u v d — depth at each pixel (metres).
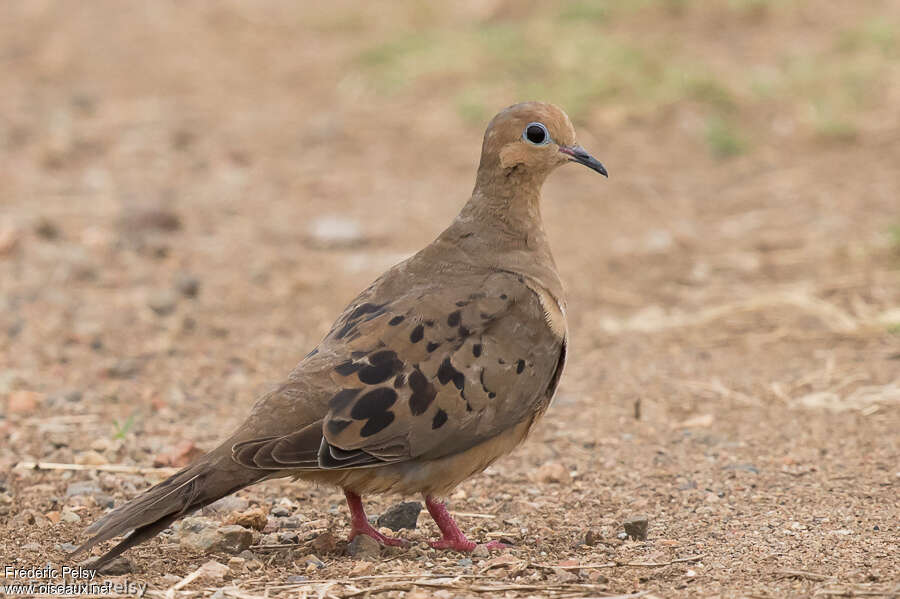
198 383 17.56
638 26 34.94
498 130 12.33
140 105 33.22
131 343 19.14
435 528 12.62
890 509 12.75
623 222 24.86
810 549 11.62
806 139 28.27
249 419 10.77
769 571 11.02
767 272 21.77
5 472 13.95
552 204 26.03
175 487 10.21
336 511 13.18
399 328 11.17
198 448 14.52
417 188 27.09
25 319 19.94
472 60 32.72
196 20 41.44
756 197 25.62
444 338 11.23
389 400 10.81
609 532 12.41
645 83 30.48
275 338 19.59
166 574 11.05
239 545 11.73
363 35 37.62
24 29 41.34
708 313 19.95
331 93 33.34
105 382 17.48
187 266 22.92
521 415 11.55
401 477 11.15
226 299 21.27
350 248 23.98
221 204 26.41
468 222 12.40
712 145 27.88
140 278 22.12
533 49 32.56
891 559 11.27
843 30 33.94
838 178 26.12
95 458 14.37
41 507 12.98
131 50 38.50
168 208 25.06
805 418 15.80
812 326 19.30
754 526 12.41
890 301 19.97
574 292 21.44
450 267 12.13
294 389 10.80
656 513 12.99
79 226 24.86
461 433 11.12
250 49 37.78
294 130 30.98
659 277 21.95
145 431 15.52
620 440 15.31
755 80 30.69
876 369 17.34
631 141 28.72
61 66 36.97
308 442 10.55
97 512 12.90
